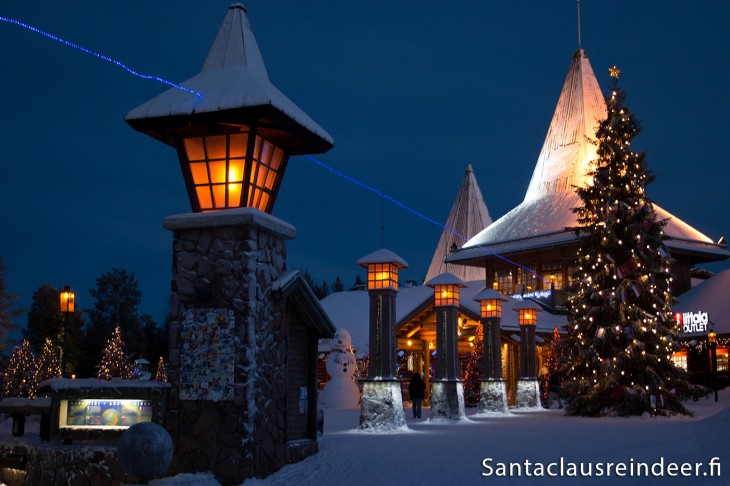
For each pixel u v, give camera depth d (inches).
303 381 609.0
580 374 1213.7
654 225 1196.5
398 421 843.4
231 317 505.7
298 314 601.0
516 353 1727.4
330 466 538.9
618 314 1166.3
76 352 2637.8
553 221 2118.6
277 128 534.0
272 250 551.2
